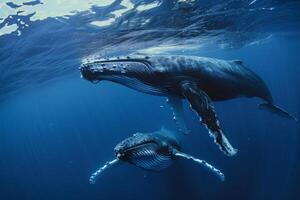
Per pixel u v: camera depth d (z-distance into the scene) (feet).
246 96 28.84
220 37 87.61
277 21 82.43
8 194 235.40
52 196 173.27
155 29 63.98
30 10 45.75
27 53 67.41
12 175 328.49
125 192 125.59
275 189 93.56
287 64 304.30
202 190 100.12
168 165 26.03
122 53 82.23
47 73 100.58
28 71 87.97
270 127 147.23
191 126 182.80
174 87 21.22
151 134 25.86
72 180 192.13
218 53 132.16
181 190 103.86
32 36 56.59
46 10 46.42
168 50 91.15
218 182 101.55
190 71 21.72
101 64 20.33
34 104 196.34
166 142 26.02
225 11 59.98
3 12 44.93
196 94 19.81
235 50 137.90
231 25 73.82
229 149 17.12
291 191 90.84
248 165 106.93
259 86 31.07
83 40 64.44
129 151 23.24
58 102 231.50
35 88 132.46
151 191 114.11
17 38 55.98
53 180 221.66
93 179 25.11
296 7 68.69
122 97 301.22
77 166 239.71
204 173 107.96
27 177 297.94
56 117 365.61
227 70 24.95
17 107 182.09
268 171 101.96
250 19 71.56
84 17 51.19
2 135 349.82
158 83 21.18
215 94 23.65
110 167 25.75
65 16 49.83
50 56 74.74
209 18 63.10
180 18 59.47
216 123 17.92
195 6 53.42
